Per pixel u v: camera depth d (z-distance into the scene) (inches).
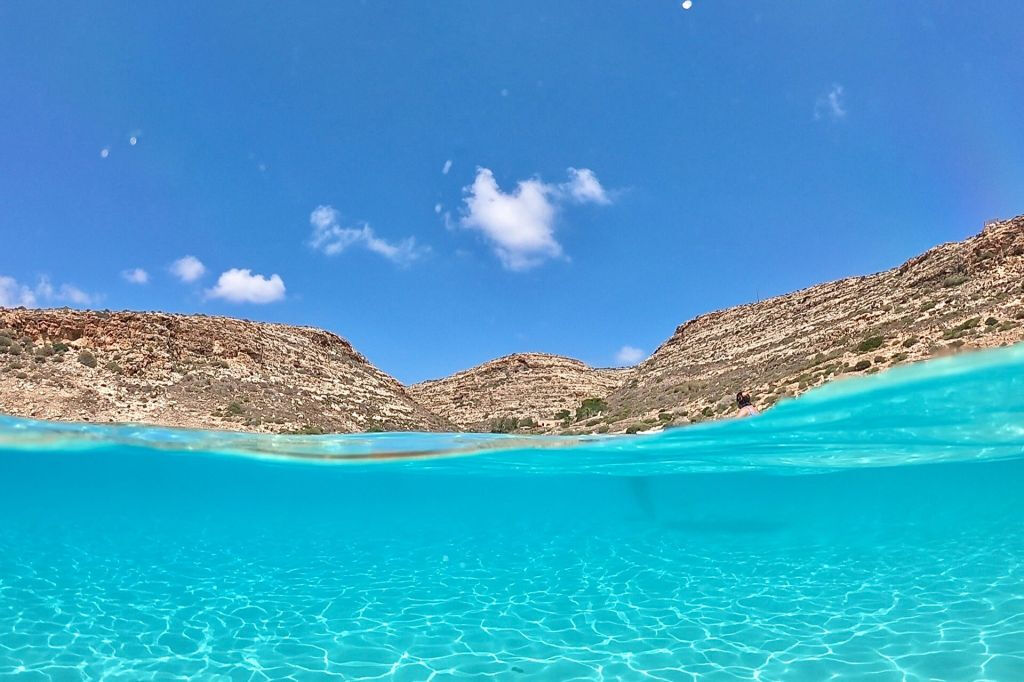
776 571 518.0
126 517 922.7
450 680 302.2
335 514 978.1
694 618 396.8
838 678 290.8
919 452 658.2
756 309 2689.5
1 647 346.9
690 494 867.4
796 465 734.5
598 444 724.7
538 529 779.4
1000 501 780.0
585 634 370.3
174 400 1690.5
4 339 1663.4
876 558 554.3
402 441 757.9
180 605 439.5
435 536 773.3
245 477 896.9
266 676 308.2
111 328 1914.4
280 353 2340.1
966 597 416.8
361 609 429.7
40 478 882.1
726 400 1352.1
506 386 3602.4
